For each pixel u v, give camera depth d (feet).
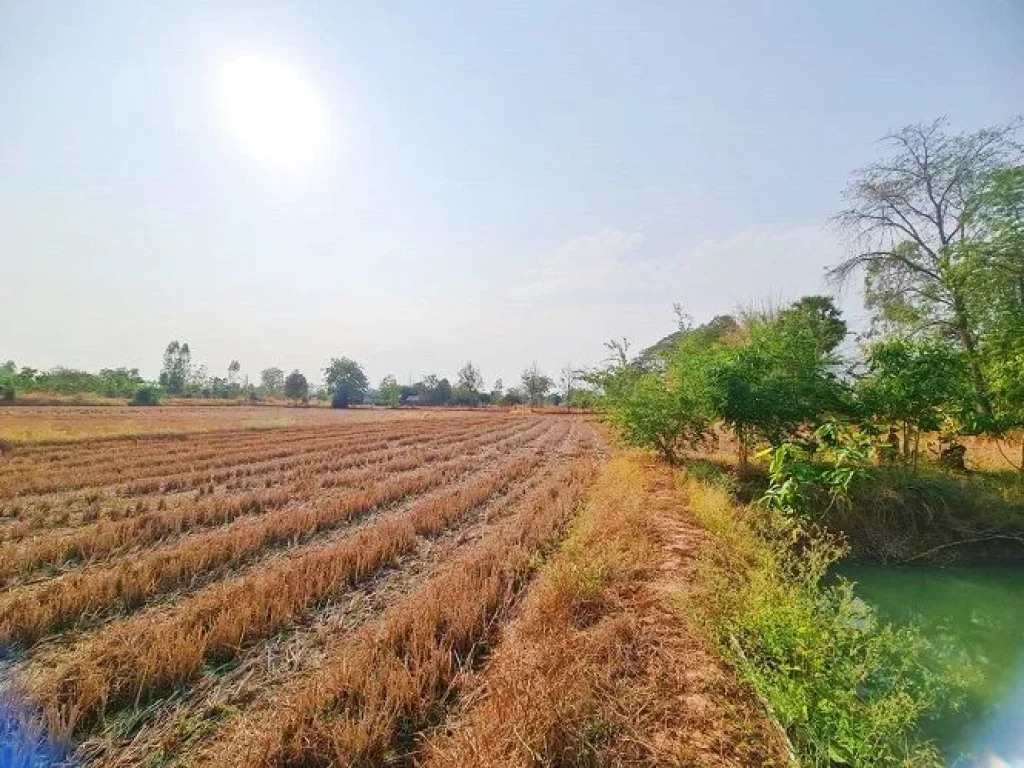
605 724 12.12
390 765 12.16
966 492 35.55
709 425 50.44
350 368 313.94
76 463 57.93
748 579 19.99
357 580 23.71
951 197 51.93
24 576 24.18
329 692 14.10
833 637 12.32
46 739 12.39
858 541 32.89
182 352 293.43
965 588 28.50
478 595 20.22
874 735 11.05
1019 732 14.98
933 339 43.50
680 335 55.01
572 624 17.53
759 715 12.71
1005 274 43.83
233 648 16.99
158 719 13.85
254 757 11.86
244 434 97.55
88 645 17.52
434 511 35.40
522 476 53.83
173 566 23.40
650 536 26.73
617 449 76.64
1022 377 36.58
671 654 15.37
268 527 30.27
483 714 12.68
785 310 49.88
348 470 57.00
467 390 312.09
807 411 37.42
